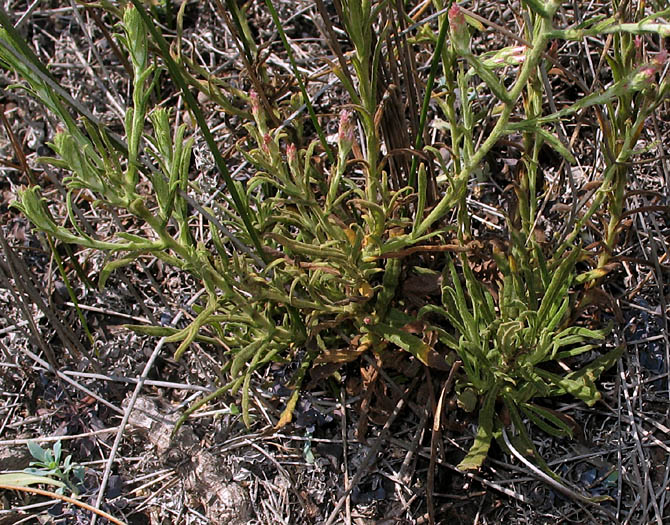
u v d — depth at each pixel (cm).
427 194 34
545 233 37
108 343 38
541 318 31
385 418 34
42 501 35
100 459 36
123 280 36
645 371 34
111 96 42
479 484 33
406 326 32
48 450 34
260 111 29
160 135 28
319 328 32
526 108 32
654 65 24
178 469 35
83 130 42
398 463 34
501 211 32
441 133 39
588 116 39
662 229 37
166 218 28
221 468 34
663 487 32
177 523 34
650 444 33
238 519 33
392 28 31
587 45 38
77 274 39
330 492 34
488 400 32
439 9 30
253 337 34
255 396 35
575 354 33
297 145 37
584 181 38
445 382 33
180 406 36
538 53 25
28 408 37
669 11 23
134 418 36
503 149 39
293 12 44
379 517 33
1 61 27
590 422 34
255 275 30
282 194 36
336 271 31
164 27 44
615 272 36
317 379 34
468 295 35
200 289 39
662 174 37
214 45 44
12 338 38
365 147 38
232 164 40
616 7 30
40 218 26
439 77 40
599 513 32
